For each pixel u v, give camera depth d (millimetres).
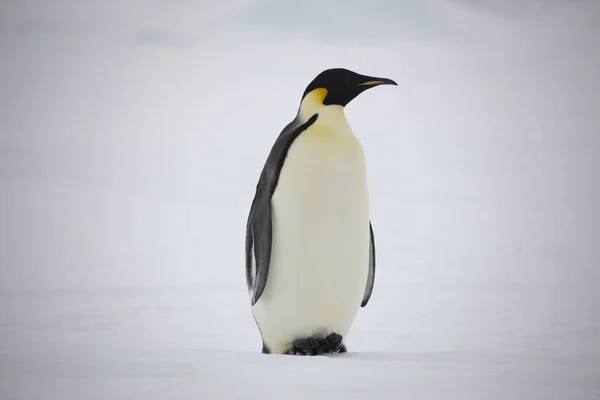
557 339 26125
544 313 32688
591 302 35531
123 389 16875
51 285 42062
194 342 26359
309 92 21016
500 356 21078
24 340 25281
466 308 34125
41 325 29062
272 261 20047
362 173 20344
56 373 18703
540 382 17828
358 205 20188
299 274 19953
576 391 17109
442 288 40250
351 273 20266
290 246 19859
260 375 17656
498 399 16328
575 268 46688
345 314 20625
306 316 20312
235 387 16594
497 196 68812
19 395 16891
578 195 68438
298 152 19938
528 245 53594
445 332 28406
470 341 26328
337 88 20672
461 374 18281
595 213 62375
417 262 48781
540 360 20625
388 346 25828
